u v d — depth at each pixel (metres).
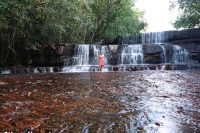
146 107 5.92
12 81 12.16
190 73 16.09
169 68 20.42
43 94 7.88
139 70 20.11
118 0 32.06
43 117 5.01
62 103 6.42
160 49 25.38
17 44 24.55
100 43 31.80
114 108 5.83
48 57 24.56
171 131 4.12
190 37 28.36
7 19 20.30
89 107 5.95
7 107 5.89
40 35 24.97
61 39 27.33
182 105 6.10
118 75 15.24
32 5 20.36
